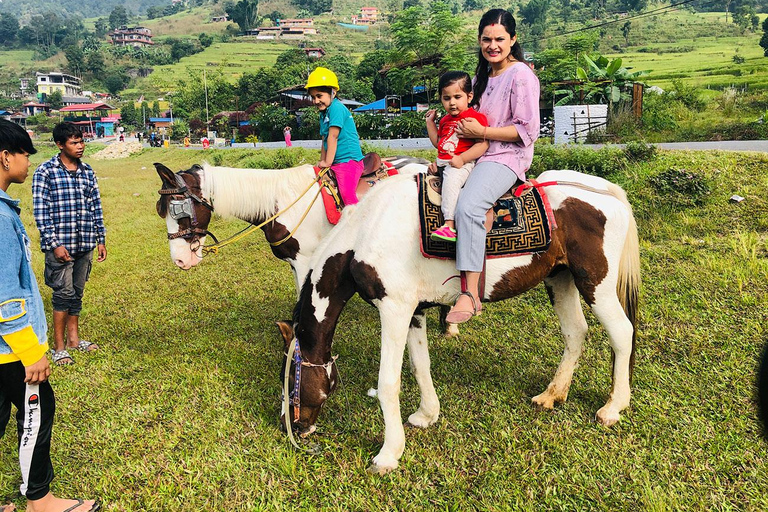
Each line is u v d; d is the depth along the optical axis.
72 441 3.74
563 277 3.83
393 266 3.27
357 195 4.91
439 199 3.29
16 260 2.58
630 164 8.76
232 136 47.00
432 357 4.75
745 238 6.18
